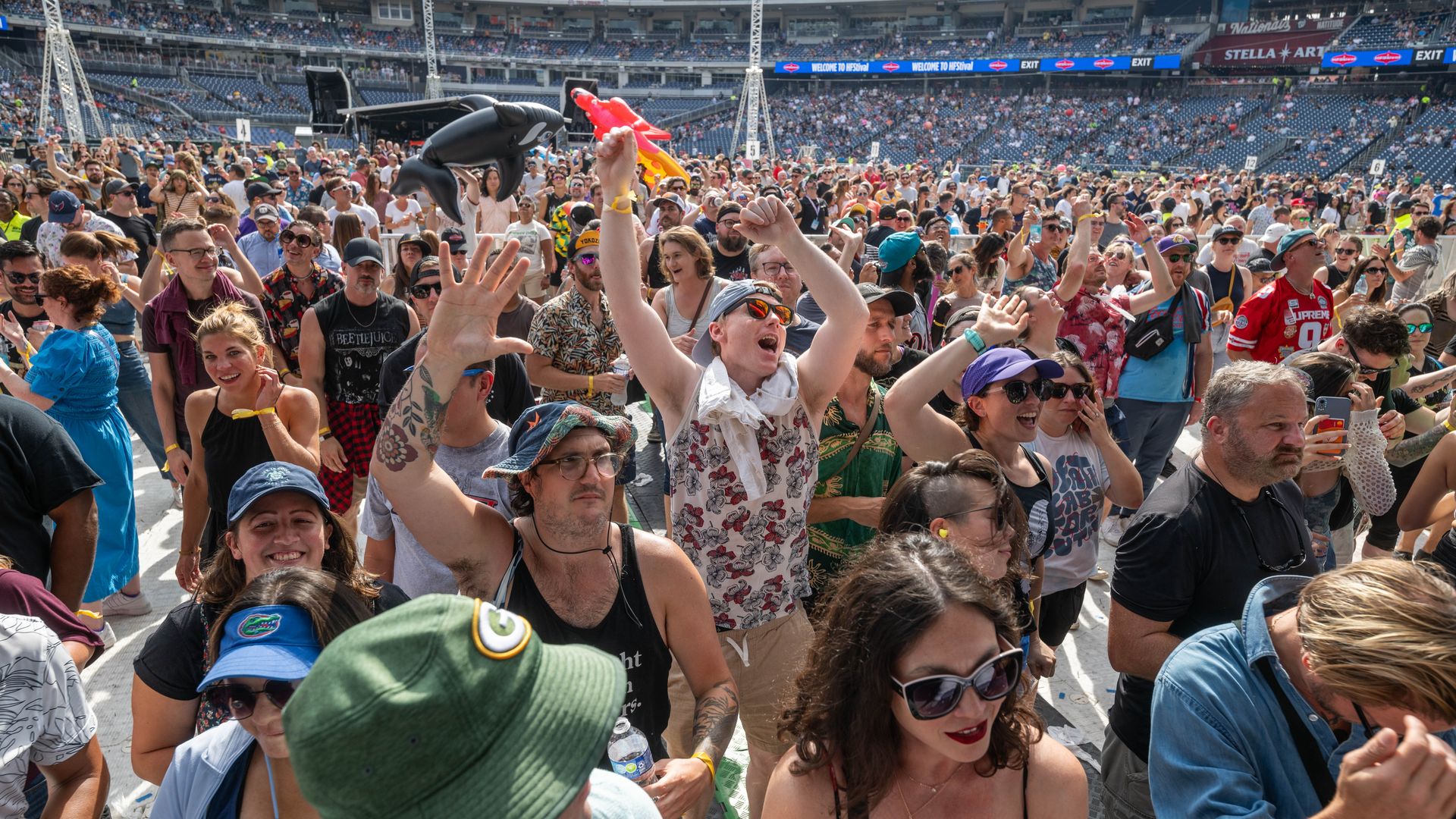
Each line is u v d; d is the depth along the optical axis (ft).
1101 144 168.35
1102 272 17.87
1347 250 29.35
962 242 41.27
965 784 5.63
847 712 5.57
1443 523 11.87
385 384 13.17
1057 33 190.08
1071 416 11.41
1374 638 5.00
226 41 188.65
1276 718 5.97
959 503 8.33
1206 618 8.36
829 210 52.70
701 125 194.49
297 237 18.12
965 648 5.21
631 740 6.64
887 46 203.21
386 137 95.04
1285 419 7.89
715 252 23.91
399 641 3.60
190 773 5.97
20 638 6.64
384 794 3.43
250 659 5.63
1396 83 157.58
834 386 9.51
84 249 17.10
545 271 27.94
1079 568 11.56
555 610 7.38
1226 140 158.10
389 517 9.86
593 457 7.15
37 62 172.45
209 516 12.03
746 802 11.19
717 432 9.00
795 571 9.61
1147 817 8.31
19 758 6.56
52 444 10.15
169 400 15.37
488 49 211.00
